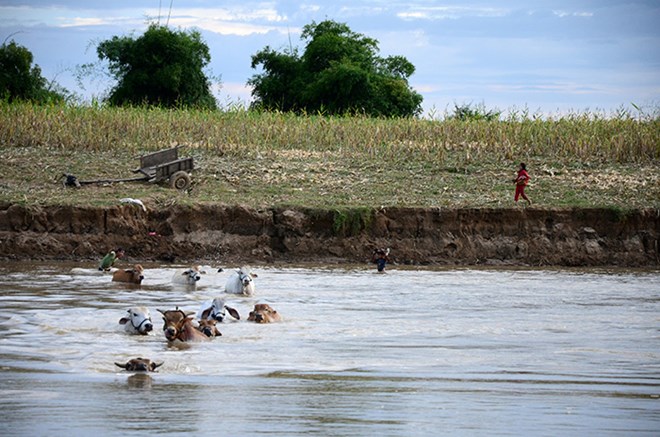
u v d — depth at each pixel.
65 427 15.23
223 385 18.67
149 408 16.59
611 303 32.06
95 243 44.75
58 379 18.95
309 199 49.09
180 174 50.75
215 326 24.70
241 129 64.06
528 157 59.75
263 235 46.41
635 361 21.58
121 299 30.75
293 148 61.88
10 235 44.09
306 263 45.34
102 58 102.81
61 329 24.80
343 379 19.38
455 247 46.94
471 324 26.88
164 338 24.17
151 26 103.12
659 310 30.36
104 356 21.41
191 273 35.31
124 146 59.16
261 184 52.12
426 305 30.84
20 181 50.34
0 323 25.42
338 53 108.62
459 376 19.78
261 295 32.84
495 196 50.94
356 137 63.22
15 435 14.70
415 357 21.81
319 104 103.44
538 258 47.09
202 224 46.38
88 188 49.69
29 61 100.38
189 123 64.75
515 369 20.55
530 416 16.36
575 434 15.19
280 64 110.75
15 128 59.25
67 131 59.25
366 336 24.67
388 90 105.00
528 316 28.62
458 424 15.74
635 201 50.50
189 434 14.95
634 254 47.75
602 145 61.03
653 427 15.67
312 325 26.34
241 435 14.92
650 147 60.34
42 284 34.22
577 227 48.31
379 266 41.72
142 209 46.12
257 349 22.70
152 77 100.31
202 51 104.38
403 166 57.03
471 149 61.31
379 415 16.33
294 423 15.70
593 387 18.80
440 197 50.34
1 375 19.22
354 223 46.72
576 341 24.23
